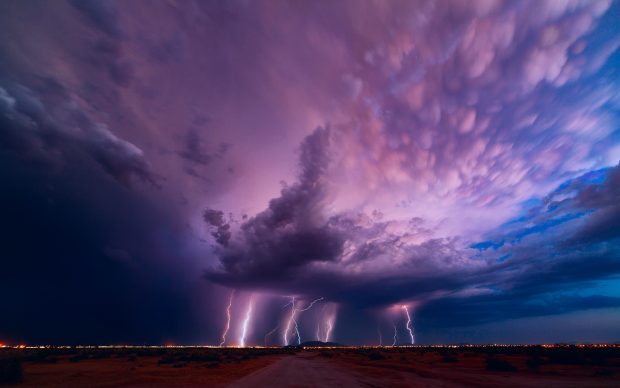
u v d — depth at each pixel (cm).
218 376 2395
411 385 1859
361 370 2909
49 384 1844
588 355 3744
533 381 1945
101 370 2722
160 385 1884
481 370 2670
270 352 8125
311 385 1905
